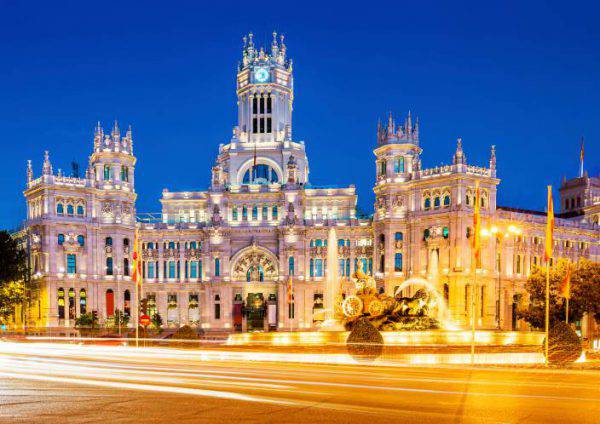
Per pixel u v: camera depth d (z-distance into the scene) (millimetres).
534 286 100625
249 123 156000
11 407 26516
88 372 40000
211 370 41938
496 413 25781
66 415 24812
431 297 111500
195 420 23953
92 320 122312
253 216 145250
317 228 141125
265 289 142625
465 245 118500
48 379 35906
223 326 139500
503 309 123875
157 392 30688
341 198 146000
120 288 134750
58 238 129500
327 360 51875
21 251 123688
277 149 151000
